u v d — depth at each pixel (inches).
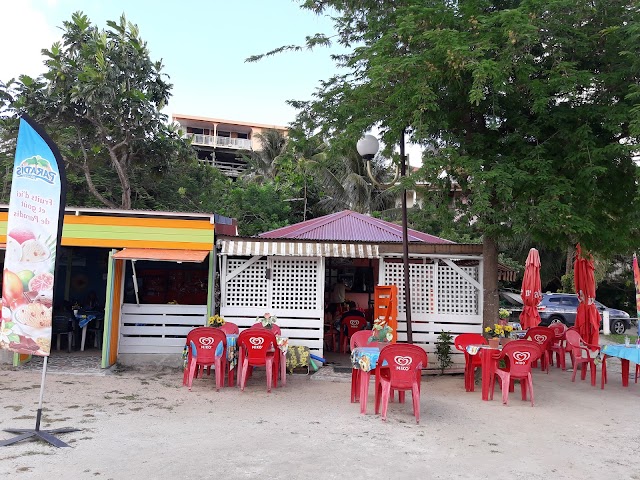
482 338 362.9
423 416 283.1
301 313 422.6
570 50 362.9
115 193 868.0
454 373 428.1
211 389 338.0
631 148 313.4
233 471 187.3
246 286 426.0
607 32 337.7
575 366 414.3
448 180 377.7
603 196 377.4
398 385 272.2
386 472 192.4
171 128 797.2
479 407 309.9
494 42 332.8
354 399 314.3
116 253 395.9
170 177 955.3
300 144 436.8
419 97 325.4
